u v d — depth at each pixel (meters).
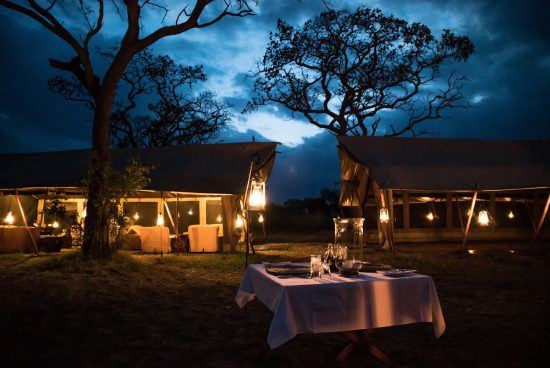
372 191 15.79
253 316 5.75
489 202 16.12
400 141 14.66
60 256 10.97
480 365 4.09
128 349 4.56
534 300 6.72
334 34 22.91
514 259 11.18
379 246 14.57
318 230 24.95
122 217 11.18
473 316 5.79
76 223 12.18
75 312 6.05
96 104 11.16
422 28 22.39
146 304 6.51
